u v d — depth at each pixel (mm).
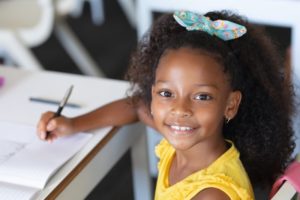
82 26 3586
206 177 926
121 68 3049
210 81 892
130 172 2168
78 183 1018
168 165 1047
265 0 1665
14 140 1087
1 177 958
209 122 905
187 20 964
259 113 1036
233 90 949
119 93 1299
